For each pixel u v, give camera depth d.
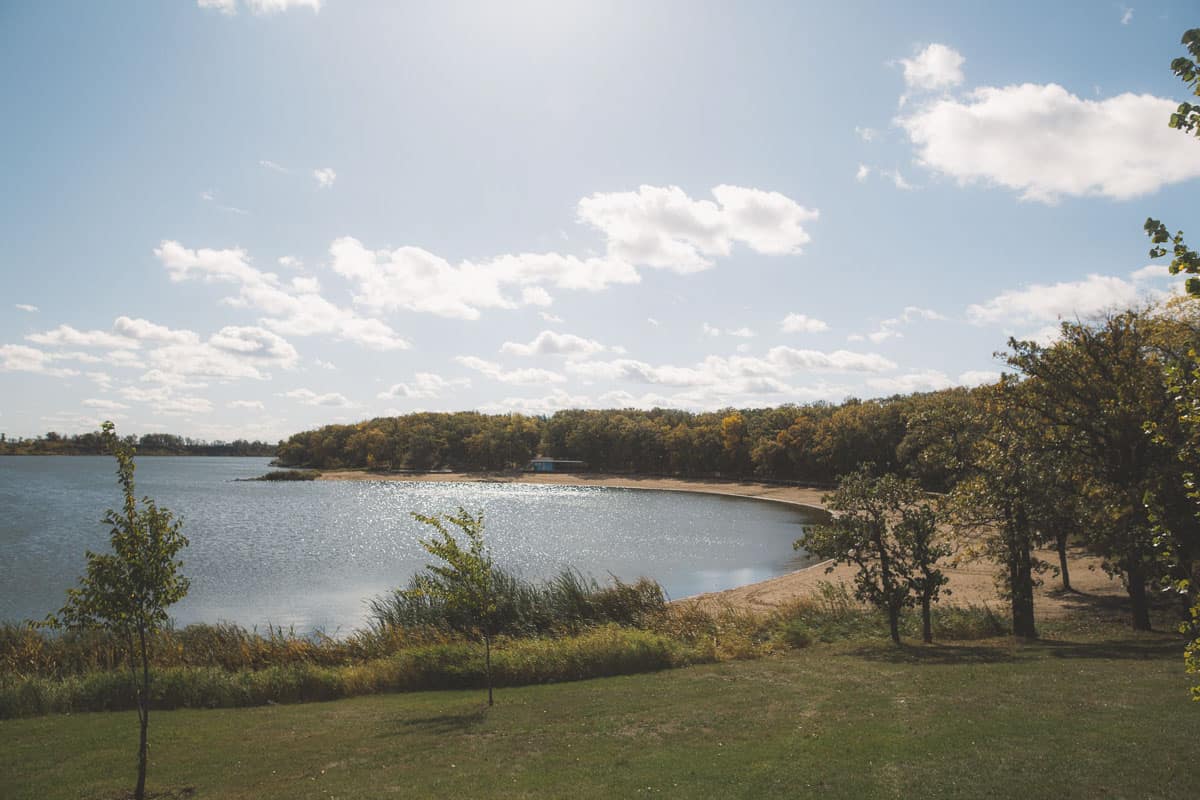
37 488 120.06
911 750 10.08
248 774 10.77
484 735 12.44
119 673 16.77
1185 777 8.59
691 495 125.56
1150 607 25.69
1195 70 5.41
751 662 19.03
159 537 10.09
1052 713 11.59
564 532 68.00
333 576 42.12
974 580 34.75
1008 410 23.58
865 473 21.64
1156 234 5.54
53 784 10.46
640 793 9.06
